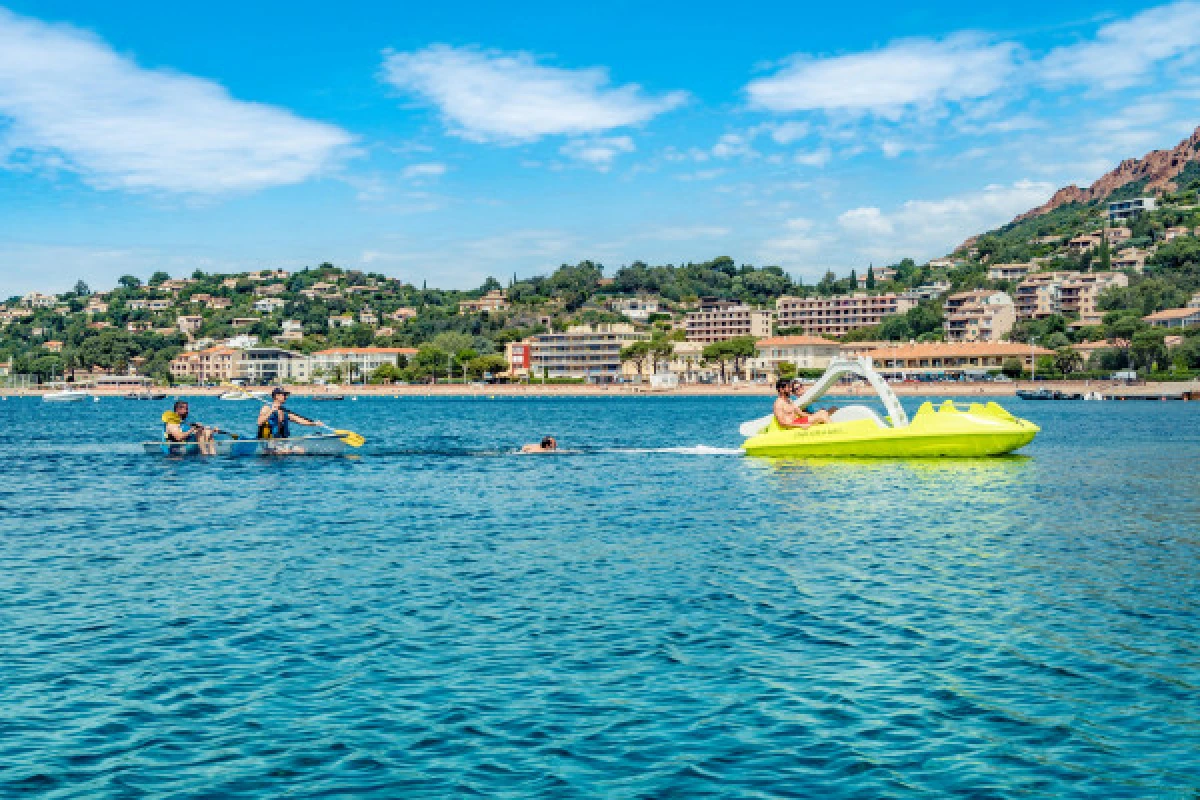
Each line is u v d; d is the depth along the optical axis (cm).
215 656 1467
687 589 1872
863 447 4234
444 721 1221
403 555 2234
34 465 4450
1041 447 5381
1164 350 18050
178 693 1316
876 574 1994
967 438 4141
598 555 2220
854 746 1146
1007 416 4241
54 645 1523
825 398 17325
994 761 1105
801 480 3581
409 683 1352
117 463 4466
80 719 1229
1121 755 1117
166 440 4703
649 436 7194
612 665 1423
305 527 2638
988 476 3688
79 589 1891
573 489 3425
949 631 1574
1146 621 1628
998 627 1595
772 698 1291
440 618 1672
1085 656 1444
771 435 4431
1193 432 7044
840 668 1404
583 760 1113
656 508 2948
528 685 1342
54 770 1091
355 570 2067
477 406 17012
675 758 1118
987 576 1972
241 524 2691
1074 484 3469
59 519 2794
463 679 1366
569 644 1521
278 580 1969
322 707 1267
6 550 2308
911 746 1145
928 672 1383
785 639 1541
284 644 1525
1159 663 1412
